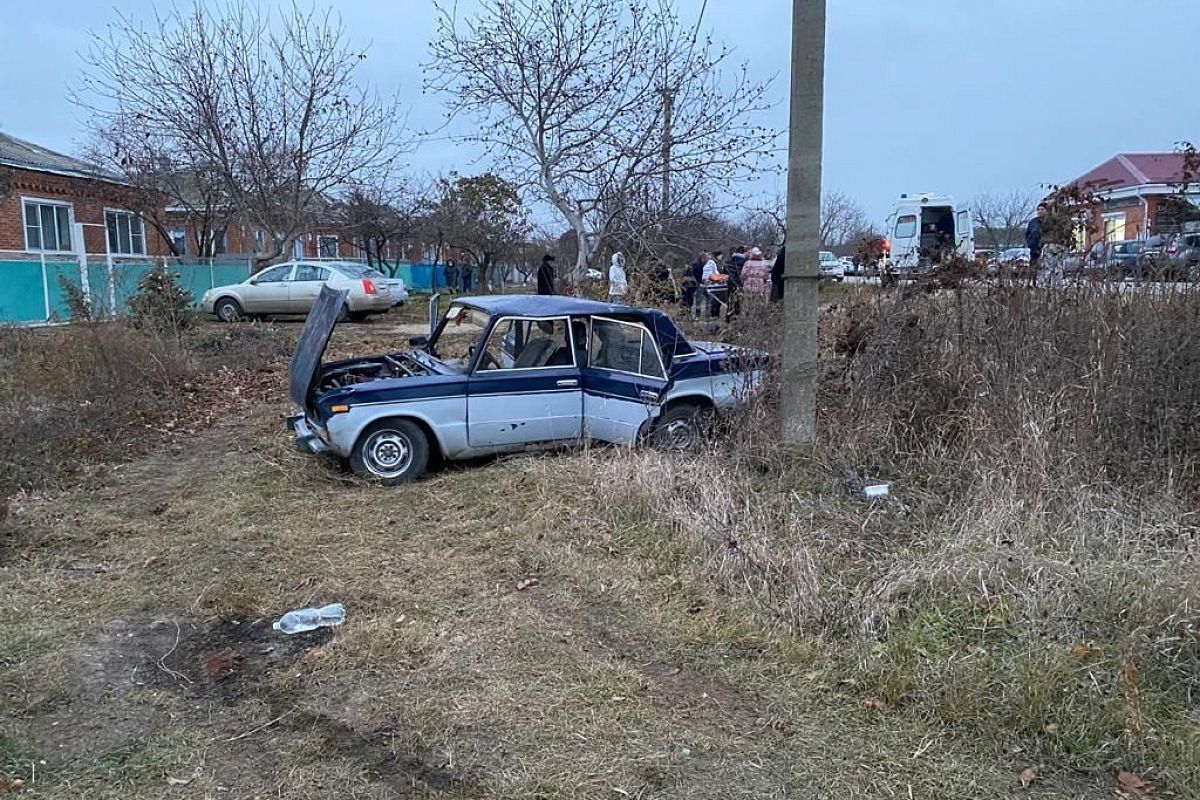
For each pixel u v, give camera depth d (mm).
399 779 2869
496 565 4691
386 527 5445
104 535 5344
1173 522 4520
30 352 10234
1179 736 3006
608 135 11984
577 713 3244
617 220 12227
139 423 8508
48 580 4594
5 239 19703
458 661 3645
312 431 6715
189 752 3041
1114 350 5363
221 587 4438
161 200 22516
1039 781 2859
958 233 23672
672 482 5359
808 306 5824
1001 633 3590
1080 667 3301
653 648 3764
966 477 5188
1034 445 4918
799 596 3967
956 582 3916
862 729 3146
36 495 6164
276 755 3021
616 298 10875
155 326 12461
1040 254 6246
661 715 3242
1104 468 4949
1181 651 3400
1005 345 5664
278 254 20484
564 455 6746
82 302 11734
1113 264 5820
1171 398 5145
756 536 4520
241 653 3789
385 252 45625
